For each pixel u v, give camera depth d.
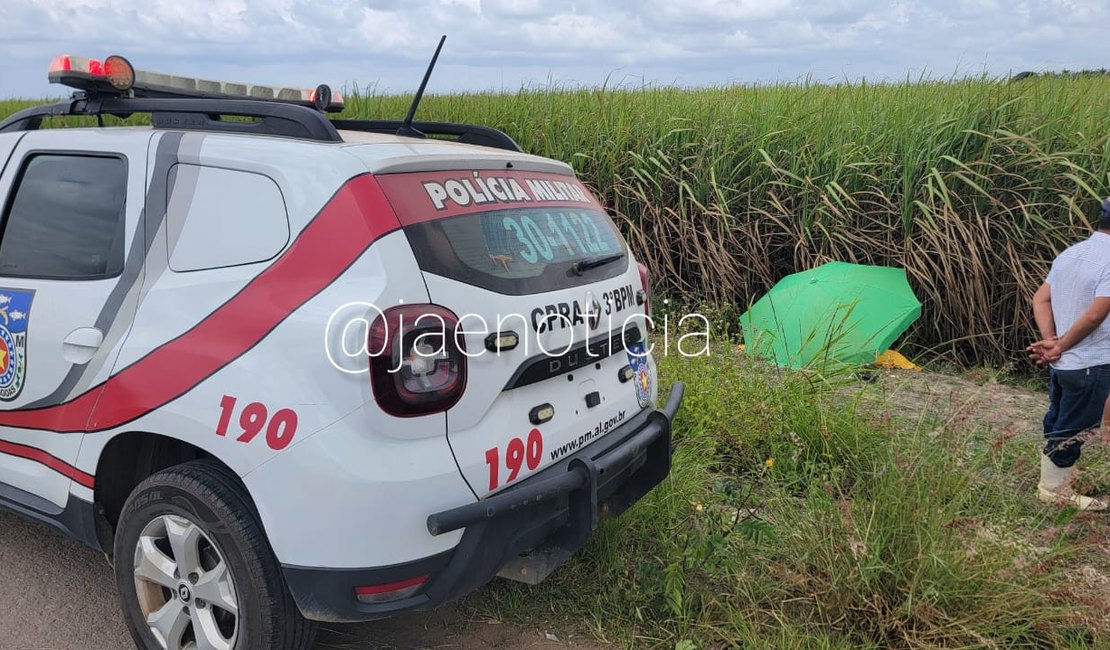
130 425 2.68
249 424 2.38
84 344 2.83
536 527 2.65
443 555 2.40
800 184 7.20
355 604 2.35
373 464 2.29
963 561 2.91
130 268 2.84
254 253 2.58
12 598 3.30
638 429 3.20
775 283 7.49
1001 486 3.42
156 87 3.55
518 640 3.04
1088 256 3.97
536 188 3.08
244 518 2.45
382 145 2.70
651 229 7.73
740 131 7.65
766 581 3.19
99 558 3.64
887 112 7.42
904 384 5.57
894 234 6.96
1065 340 3.92
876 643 2.90
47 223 3.16
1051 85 7.21
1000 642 2.78
